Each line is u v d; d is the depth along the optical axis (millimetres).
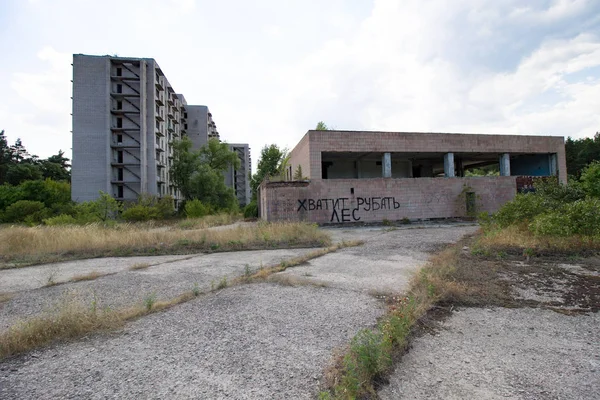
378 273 6781
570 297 4977
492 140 23062
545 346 3434
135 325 4051
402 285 5773
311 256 9008
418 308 4285
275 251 10453
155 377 2826
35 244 10641
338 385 2545
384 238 13047
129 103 41438
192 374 2871
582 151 41625
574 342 3523
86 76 39125
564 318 4195
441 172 35500
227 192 44188
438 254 8680
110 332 3834
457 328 3887
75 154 38344
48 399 2520
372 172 27281
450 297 4883
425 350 3334
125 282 6477
